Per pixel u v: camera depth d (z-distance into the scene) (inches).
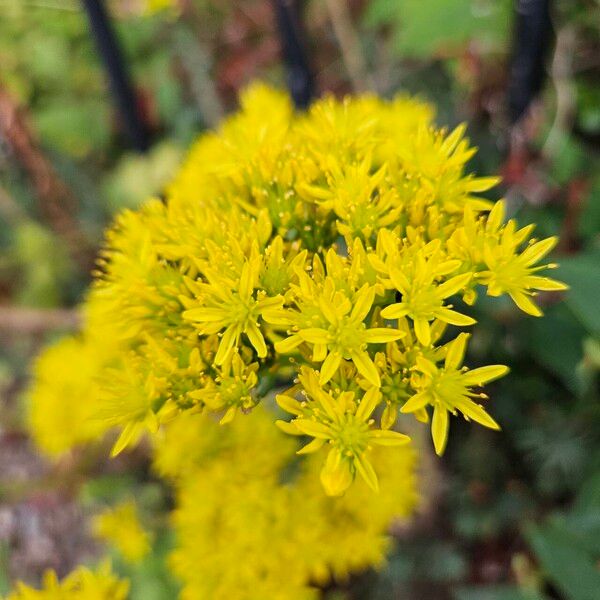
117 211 6.9
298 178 3.3
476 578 5.2
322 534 4.1
